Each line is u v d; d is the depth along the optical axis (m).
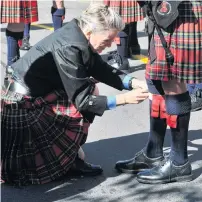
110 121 4.74
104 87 5.75
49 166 3.48
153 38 3.23
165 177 3.54
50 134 3.42
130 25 6.11
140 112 4.99
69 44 3.16
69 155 3.45
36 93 3.36
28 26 7.47
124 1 5.64
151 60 3.26
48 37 3.34
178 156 3.53
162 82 3.33
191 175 3.59
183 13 3.13
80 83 3.18
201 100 4.93
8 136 3.42
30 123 3.38
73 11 11.12
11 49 5.69
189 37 3.16
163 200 3.37
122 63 6.19
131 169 3.69
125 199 3.39
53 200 3.36
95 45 3.21
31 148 3.44
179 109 3.36
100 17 3.15
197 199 3.39
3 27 9.20
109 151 4.08
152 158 3.66
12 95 3.38
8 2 5.51
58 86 3.37
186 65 3.20
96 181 3.61
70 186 3.53
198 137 4.36
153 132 3.62
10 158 3.46
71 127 3.43
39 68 3.31
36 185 3.52
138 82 3.48
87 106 3.20
